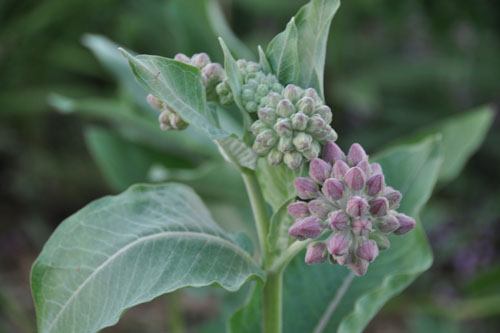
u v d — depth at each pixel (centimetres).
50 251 57
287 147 56
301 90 57
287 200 58
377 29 178
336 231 56
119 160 94
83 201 172
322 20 59
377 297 63
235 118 74
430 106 163
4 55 163
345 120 165
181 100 56
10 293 140
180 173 87
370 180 56
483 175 155
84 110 92
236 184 86
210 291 95
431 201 144
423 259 66
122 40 168
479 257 135
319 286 67
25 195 168
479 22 140
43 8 156
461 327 124
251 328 65
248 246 60
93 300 57
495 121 157
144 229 58
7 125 171
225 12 159
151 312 139
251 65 59
